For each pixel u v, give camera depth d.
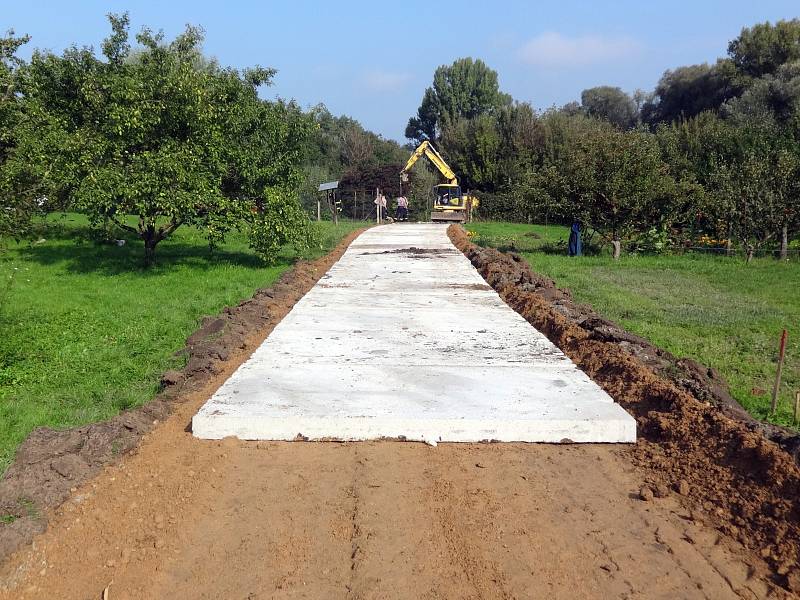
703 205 17.80
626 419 5.12
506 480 4.49
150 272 13.32
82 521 3.91
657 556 3.67
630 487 4.45
